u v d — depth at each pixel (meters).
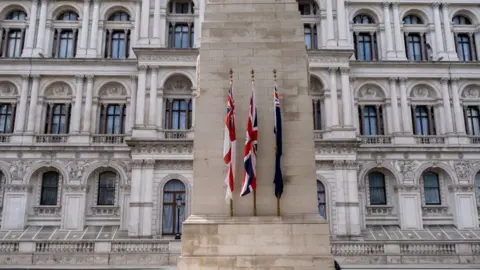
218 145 23.08
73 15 58.75
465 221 52.50
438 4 59.50
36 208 52.03
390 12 59.31
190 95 54.47
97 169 53.22
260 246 21.41
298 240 21.45
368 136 54.69
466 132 56.62
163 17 55.53
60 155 52.75
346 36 56.12
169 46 56.12
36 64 55.16
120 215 51.91
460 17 60.06
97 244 41.59
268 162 22.83
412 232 51.38
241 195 21.41
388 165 53.53
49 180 53.59
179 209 50.09
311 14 58.06
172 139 50.41
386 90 56.72
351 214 49.84
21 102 54.16
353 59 57.88
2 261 40.66
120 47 57.69
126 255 41.12
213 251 21.36
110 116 55.84
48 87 55.69
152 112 52.09
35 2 57.38
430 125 56.50
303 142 23.02
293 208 22.27
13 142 52.97
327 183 50.78
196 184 22.64
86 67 55.50
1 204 52.31
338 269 22.95
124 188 52.16
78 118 54.19
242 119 23.41
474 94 57.66
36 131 54.00
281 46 24.27
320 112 54.75
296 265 20.94
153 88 52.75
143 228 48.66
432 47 58.62
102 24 57.38
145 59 53.47
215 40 24.38
